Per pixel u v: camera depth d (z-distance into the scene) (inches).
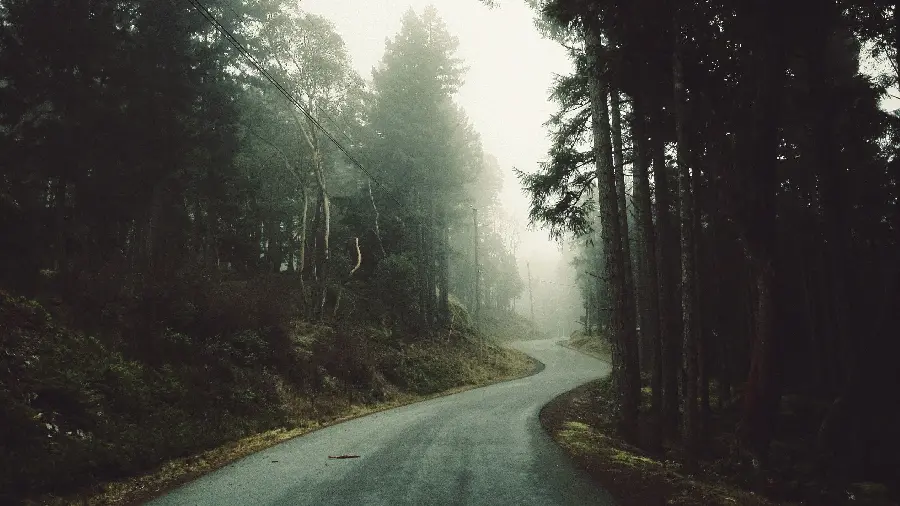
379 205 1341.0
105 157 678.5
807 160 559.5
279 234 1346.0
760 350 322.7
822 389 642.2
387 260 1211.2
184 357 488.4
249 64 1007.0
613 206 479.5
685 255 391.9
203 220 1013.8
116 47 723.4
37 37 623.8
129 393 371.2
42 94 643.5
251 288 713.0
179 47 850.8
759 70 325.7
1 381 284.5
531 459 316.5
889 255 549.0
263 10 994.7
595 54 441.4
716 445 412.2
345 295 1169.4
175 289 568.4
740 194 327.0
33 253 456.1
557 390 863.1
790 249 620.4
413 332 1243.8
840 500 300.7
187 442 362.9
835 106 463.8
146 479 287.4
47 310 409.7
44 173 623.2
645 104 478.6
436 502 224.8
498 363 1344.7
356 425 508.1
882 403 399.9
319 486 259.1
